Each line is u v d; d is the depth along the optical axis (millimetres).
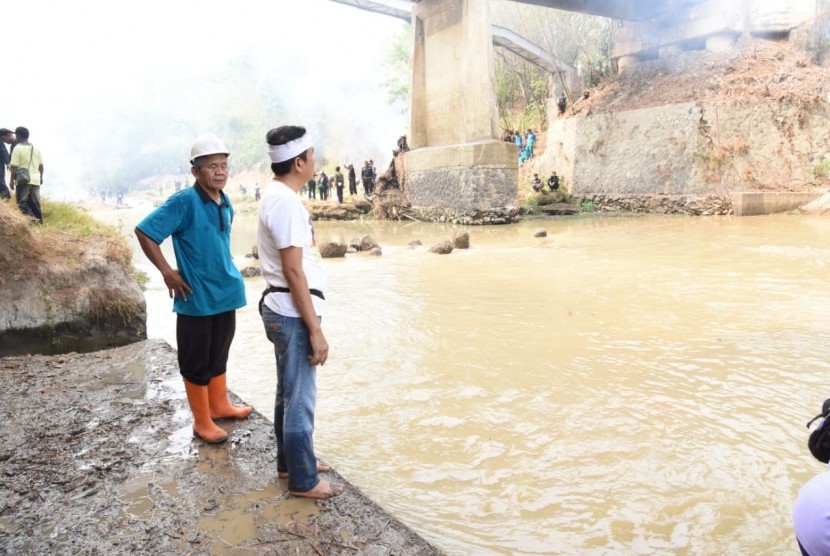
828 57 25547
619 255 13375
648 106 26594
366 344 6875
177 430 4301
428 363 6156
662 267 11562
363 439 4449
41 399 4922
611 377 5625
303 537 3016
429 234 20375
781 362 5918
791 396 5066
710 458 4039
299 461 3309
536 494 3648
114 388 5160
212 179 3869
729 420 4621
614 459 4059
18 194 9172
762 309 8008
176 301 3926
